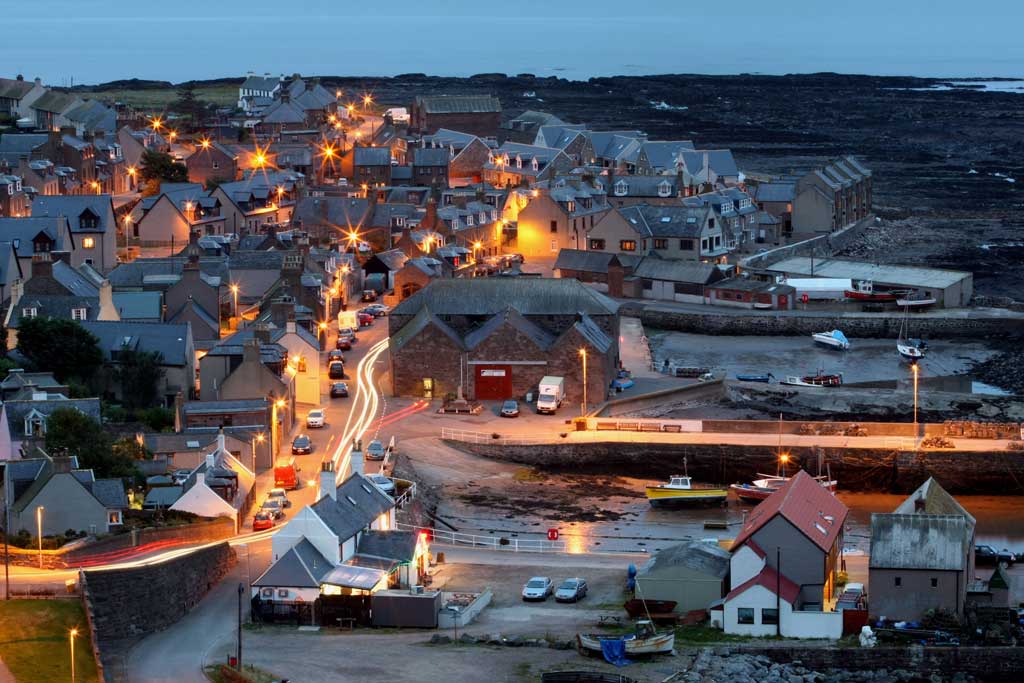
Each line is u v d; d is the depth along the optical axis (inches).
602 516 7539.4
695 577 5935.0
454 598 5989.2
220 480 6747.1
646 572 5974.4
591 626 5792.3
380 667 5315.0
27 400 7214.6
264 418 7775.6
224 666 5172.2
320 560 5954.7
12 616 5364.2
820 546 5871.1
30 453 6692.9
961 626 5718.5
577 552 6875.0
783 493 6289.4
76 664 5137.8
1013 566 6663.4
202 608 5851.4
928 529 5856.3
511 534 7214.6
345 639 5620.1
